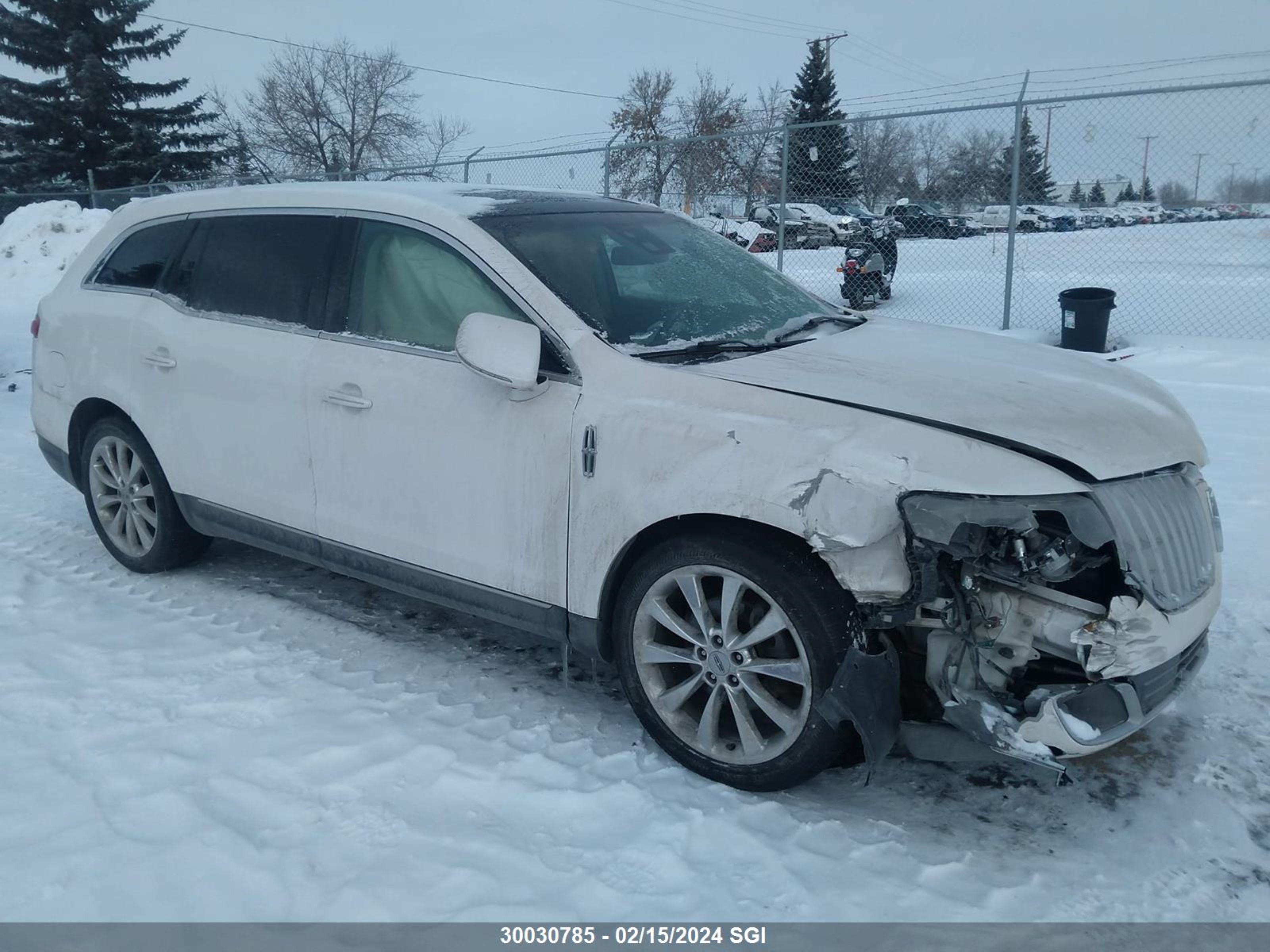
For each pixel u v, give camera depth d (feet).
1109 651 8.87
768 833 9.43
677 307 12.03
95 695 11.71
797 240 47.55
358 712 11.48
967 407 9.53
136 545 15.60
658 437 9.96
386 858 8.93
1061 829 9.60
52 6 128.26
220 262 14.15
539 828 9.42
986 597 9.30
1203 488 10.60
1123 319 37.37
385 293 12.32
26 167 123.34
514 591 11.25
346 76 174.09
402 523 12.01
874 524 8.79
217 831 9.20
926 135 40.83
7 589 14.85
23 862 8.77
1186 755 10.80
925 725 9.44
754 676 9.80
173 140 133.80
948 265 42.57
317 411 12.57
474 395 11.24
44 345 16.29
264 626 13.84
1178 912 8.45
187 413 14.07
